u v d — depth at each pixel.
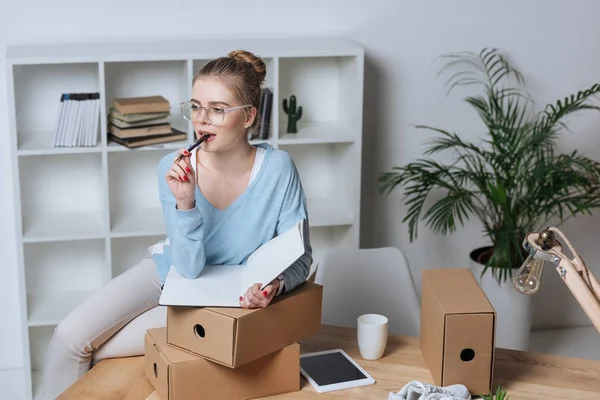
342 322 2.72
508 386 1.99
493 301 3.50
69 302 3.46
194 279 1.91
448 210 3.35
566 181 3.34
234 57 1.94
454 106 3.75
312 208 3.57
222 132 1.84
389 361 2.10
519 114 3.82
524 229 3.54
